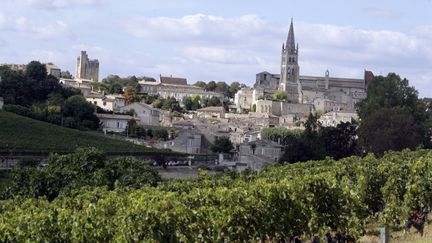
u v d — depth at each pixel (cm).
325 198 5438
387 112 17250
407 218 5631
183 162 18612
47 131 18438
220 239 4844
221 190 5125
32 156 15200
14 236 4256
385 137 16688
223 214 4844
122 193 5788
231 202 4975
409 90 19588
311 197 5331
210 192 5141
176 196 5038
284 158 17900
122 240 4391
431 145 18550
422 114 19412
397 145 16812
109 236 4500
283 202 5203
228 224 4866
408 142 16875
